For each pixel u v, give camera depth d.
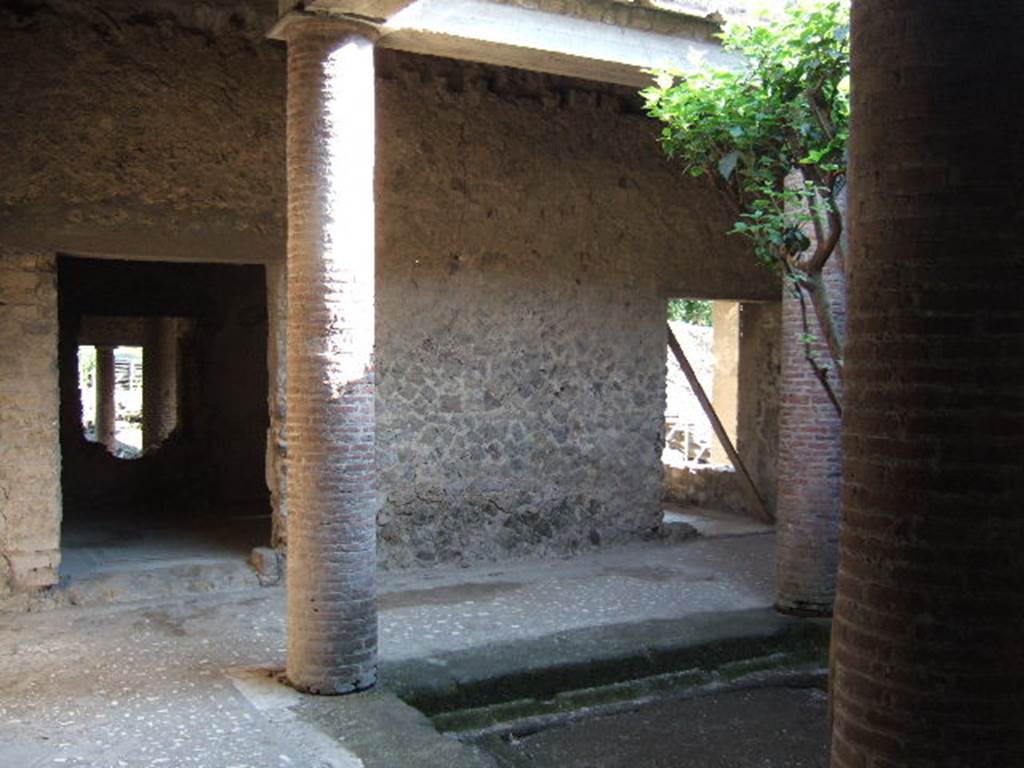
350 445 4.92
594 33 5.97
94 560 7.73
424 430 8.11
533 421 8.62
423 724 4.50
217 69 7.18
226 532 9.05
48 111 6.67
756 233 4.77
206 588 7.24
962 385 1.83
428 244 8.09
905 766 1.87
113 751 4.15
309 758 4.09
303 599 4.93
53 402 6.77
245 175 7.30
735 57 6.42
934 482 1.85
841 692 2.01
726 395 14.19
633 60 6.10
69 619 6.42
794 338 6.64
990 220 1.82
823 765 4.76
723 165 4.60
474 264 8.30
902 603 1.88
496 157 8.36
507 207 8.43
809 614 6.58
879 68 1.94
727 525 10.16
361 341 4.94
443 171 8.12
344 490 4.91
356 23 4.87
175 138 7.06
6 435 6.63
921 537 1.86
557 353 8.73
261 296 11.06
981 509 1.82
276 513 7.59
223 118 7.21
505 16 5.65
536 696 5.43
